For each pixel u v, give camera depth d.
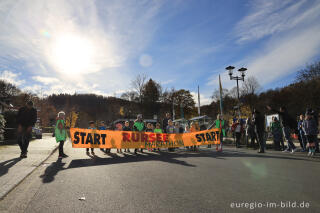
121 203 3.36
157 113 59.47
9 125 15.72
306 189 4.03
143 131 11.29
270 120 19.95
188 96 63.94
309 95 33.88
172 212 3.01
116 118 64.19
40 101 64.31
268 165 6.55
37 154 8.48
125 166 6.61
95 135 9.98
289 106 39.22
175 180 4.80
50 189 4.12
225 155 9.23
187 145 11.57
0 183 4.22
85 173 5.57
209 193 3.85
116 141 10.29
